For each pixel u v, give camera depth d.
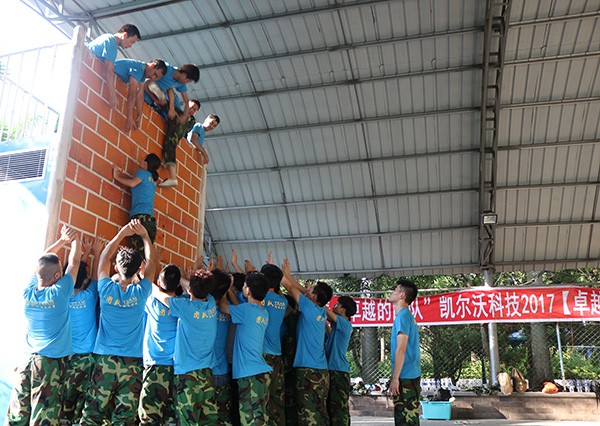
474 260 13.02
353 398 11.85
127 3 9.84
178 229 6.42
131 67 5.45
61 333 3.91
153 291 4.43
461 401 11.27
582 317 11.62
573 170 11.73
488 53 10.00
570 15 9.69
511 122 11.30
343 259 13.64
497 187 12.01
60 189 4.36
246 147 12.64
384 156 12.12
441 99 11.12
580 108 10.95
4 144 4.84
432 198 12.45
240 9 10.12
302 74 11.18
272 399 4.98
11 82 5.27
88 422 4.04
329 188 12.84
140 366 4.32
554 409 10.91
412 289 5.42
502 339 18.20
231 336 4.98
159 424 4.17
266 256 14.14
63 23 10.09
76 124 4.60
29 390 3.83
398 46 10.43
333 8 9.85
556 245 12.55
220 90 11.73
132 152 5.43
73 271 4.05
